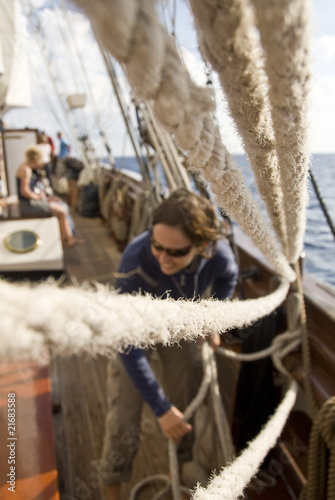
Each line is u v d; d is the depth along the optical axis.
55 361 2.75
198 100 0.35
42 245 3.15
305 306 1.71
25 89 5.22
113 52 0.26
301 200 0.64
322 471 1.11
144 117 1.84
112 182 5.92
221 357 2.07
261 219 0.66
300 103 0.39
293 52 0.32
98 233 5.70
